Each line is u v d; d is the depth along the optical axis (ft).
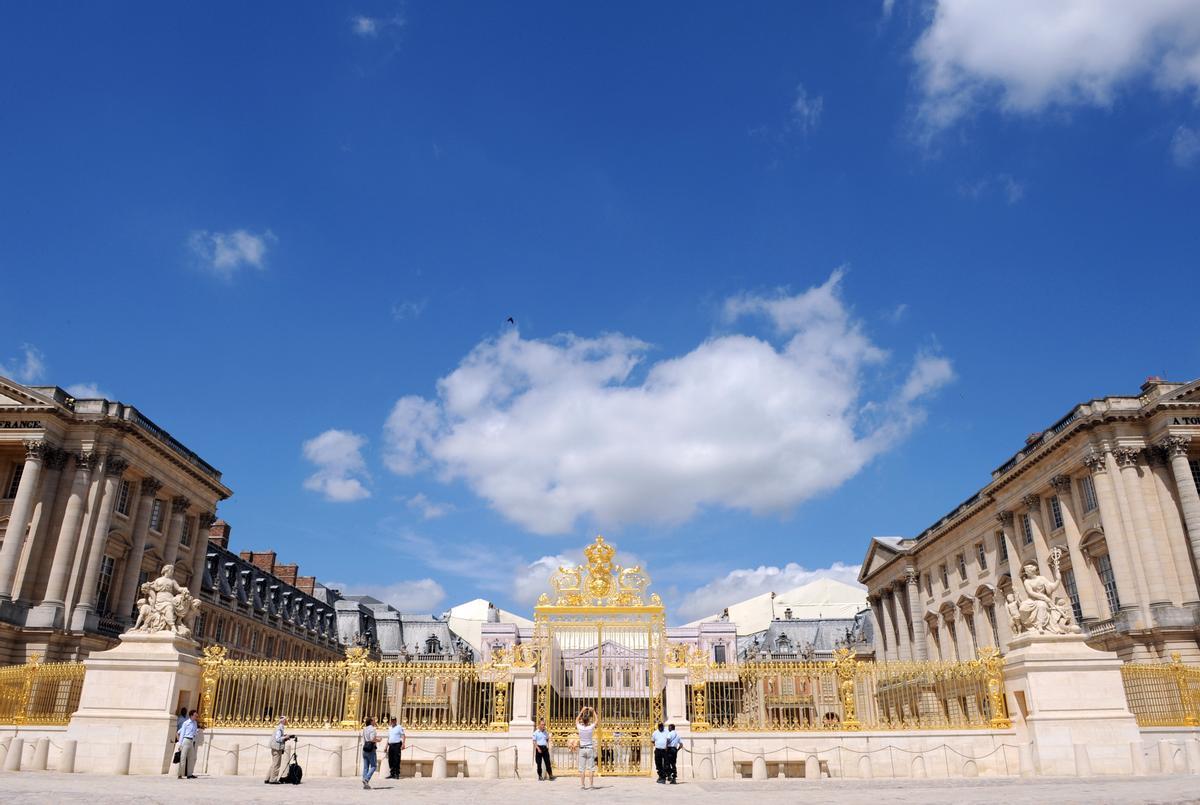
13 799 51.80
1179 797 51.08
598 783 74.13
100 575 184.34
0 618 163.73
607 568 89.15
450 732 81.71
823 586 424.46
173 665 79.20
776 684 89.76
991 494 212.23
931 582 261.24
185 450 213.87
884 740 81.15
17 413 181.16
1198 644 148.77
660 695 85.97
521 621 380.17
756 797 59.67
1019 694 81.97
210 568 234.99
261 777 76.89
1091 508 174.09
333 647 293.84
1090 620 169.17
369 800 56.65
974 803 51.24
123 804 50.08
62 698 87.35
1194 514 155.43
